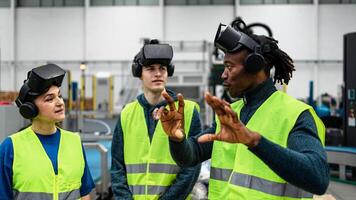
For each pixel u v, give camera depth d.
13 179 1.50
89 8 14.51
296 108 1.15
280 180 1.15
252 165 1.20
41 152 1.56
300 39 13.96
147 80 1.86
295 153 0.95
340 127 5.68
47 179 1.53
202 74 10.25
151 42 1.94
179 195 1.81
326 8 13.87
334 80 13.91
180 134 1.15
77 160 1.64
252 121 1.23
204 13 14.28
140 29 14.43
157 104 1.86
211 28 14.27
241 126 0.93
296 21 13.98
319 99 9.34
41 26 14.62
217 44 1.24
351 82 4.83
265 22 14.09
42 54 14.65
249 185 1.19
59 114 1.56
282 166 0.92
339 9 13.80
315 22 13.82
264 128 1.19
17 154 1.51
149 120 1.91
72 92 4.81
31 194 1.50
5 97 4.50
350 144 4.86
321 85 13.94
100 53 14.55
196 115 1.91
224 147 1.32
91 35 14.55
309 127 1.08
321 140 1.09
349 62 4.86
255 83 1.25
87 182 1.70
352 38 4.80
